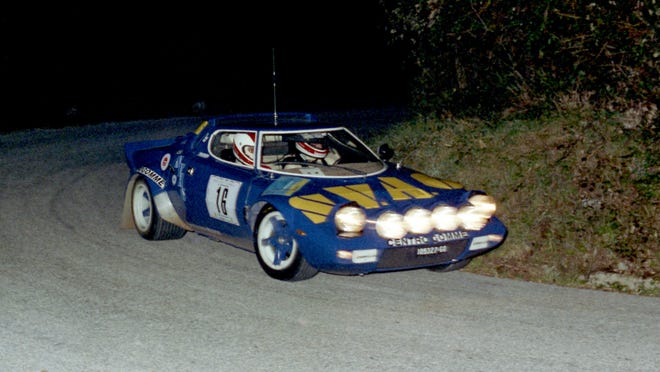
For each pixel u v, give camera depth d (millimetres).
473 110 10555
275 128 7234
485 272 6910
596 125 8930
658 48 8609
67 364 4703
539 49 9500
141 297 6070
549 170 8336
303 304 5879
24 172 12922
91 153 15195
